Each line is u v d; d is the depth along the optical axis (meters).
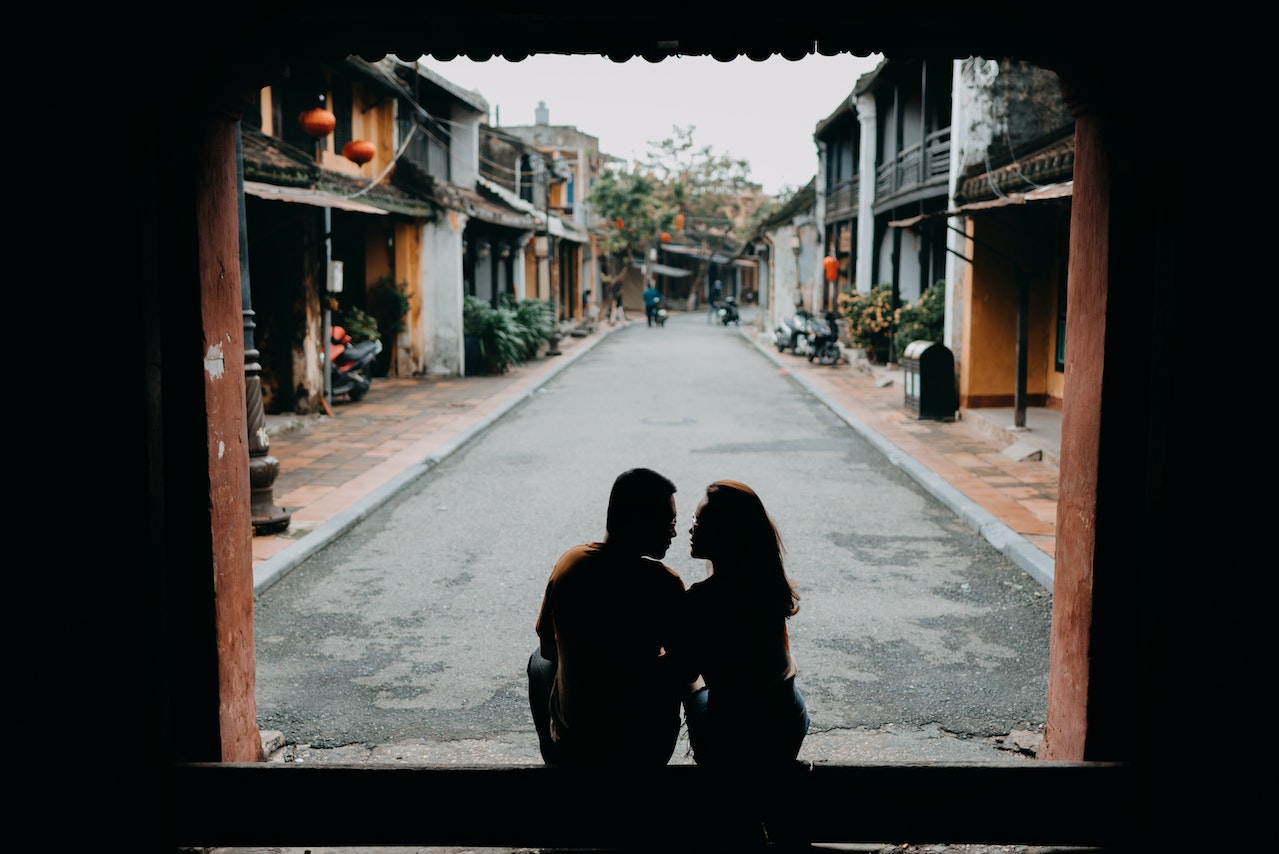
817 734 4.78
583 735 3.34
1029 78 13.59
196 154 3.51
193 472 3.67
